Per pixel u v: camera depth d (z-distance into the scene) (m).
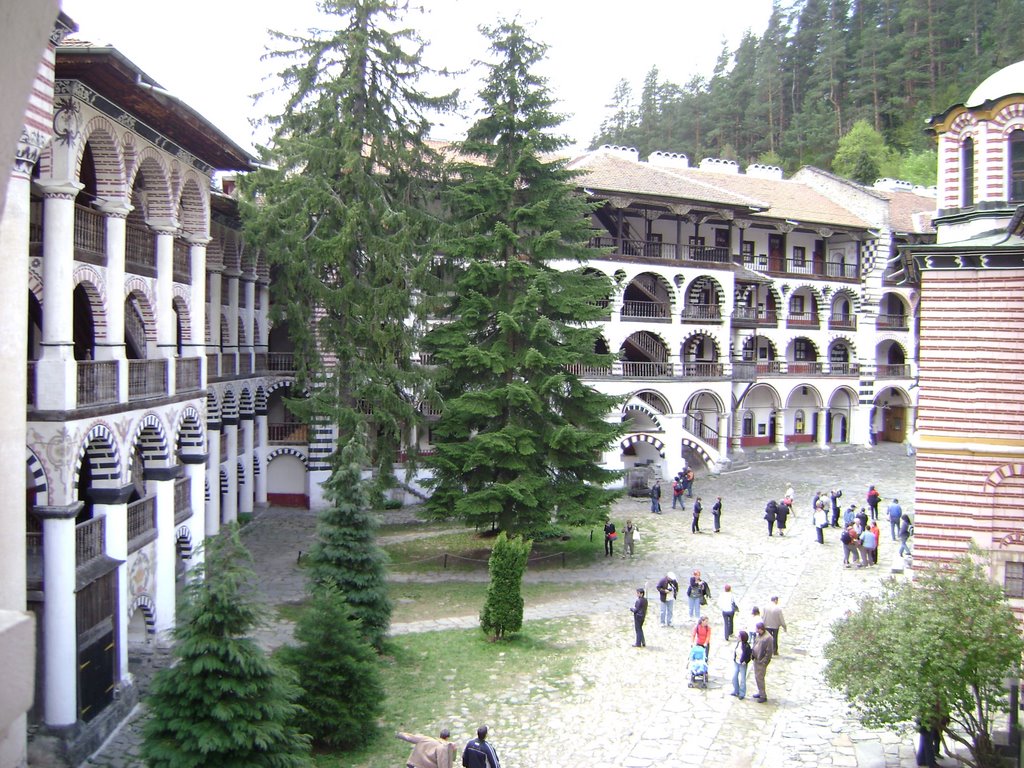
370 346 27.83
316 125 28.61
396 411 28.20
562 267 43.28
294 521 35.41
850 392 58.84
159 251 20.58
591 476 28.98
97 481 17.67
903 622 13.16
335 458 27.22
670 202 44.75
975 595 13.17
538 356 27.78
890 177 72.38
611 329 45.16
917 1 88.25
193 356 22.86
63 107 15.57
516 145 30.12
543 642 21.59
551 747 15.94
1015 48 76.00
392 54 27.98
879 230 56.72
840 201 59.56
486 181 29.14
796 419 58.84
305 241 27.00
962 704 13.12
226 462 32.56
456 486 28.36
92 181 19.56
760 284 52.78
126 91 16.53
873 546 28.77
